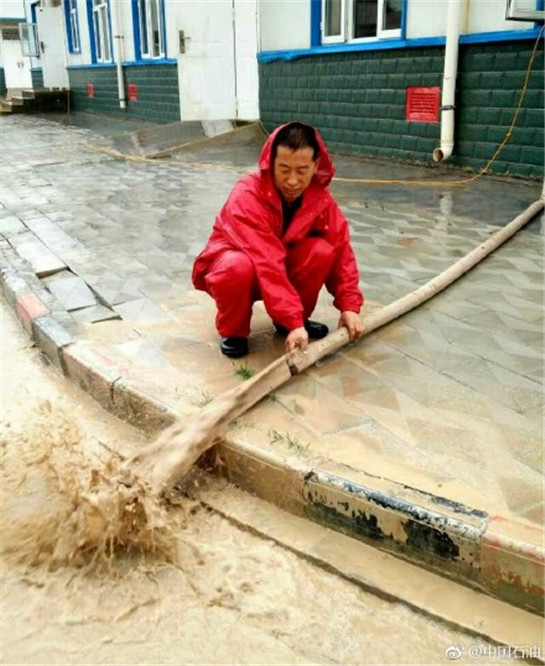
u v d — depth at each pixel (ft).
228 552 7.90
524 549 6.79
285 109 36.29
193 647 6.74
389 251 16.98
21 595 7.41
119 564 7.73
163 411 9.73
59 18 66.95
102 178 28.86
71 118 61.41
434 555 7.38
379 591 7.27
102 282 15.07
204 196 24.47
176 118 48.08
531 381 10.36
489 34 24.70
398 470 8.21
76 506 8.00
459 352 11.37
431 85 27.66
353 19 31.14
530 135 24.59
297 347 10.15
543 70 23.52
